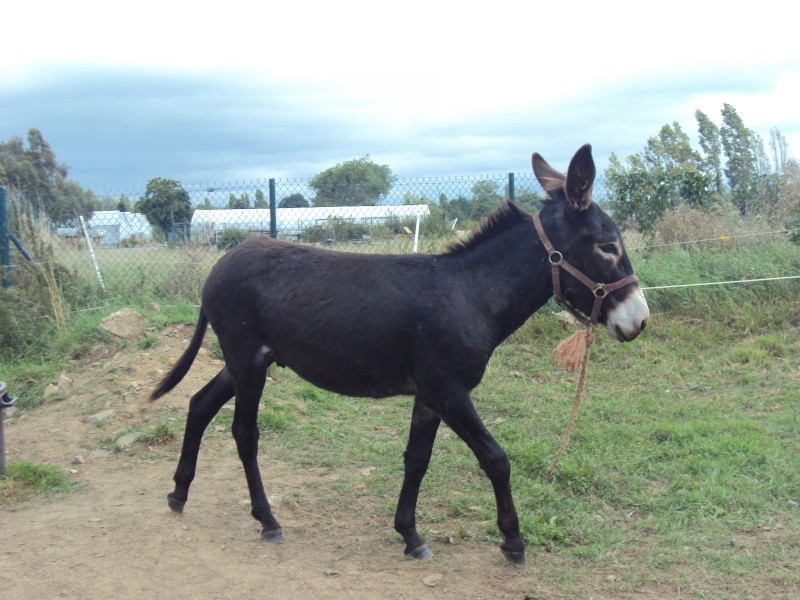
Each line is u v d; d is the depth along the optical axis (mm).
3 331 8094
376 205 10664
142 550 4215
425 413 4277
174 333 7941
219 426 6371
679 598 3672
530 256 4137
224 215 10773
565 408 6934
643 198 12484
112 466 5680
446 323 3977
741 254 9953
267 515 4414
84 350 7840
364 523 4688
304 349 4230
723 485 5043
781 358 8172
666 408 6879
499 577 3904
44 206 10906
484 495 5059
